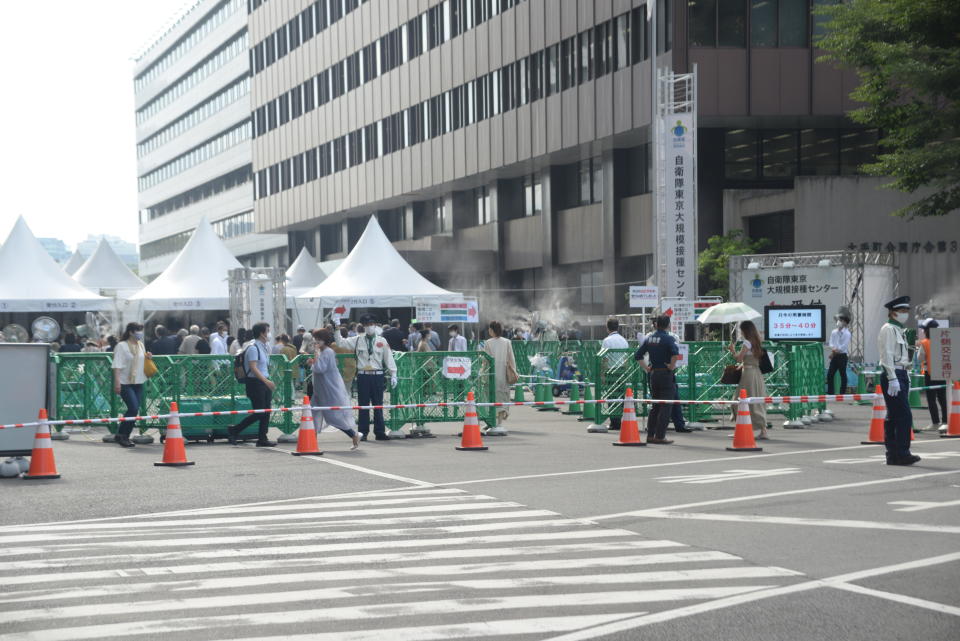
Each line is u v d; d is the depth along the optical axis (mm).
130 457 17016
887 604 7180
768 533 9844
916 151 29734
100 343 31172
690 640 6344
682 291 28359
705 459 15875
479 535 9938
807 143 43719
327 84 73188
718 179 43281
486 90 55281
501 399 20719
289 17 78875
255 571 8477
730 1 40938
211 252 38938
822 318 25141
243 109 94750
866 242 38219
